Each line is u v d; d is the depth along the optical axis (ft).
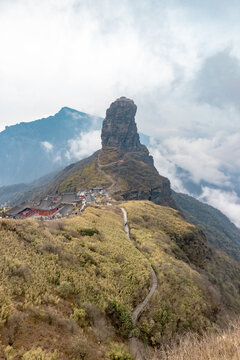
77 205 287.07
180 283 100.07
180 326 73.67
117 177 579.07
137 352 54.24
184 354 30.55
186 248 207.82
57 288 56.44
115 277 83.87
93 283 69.36
